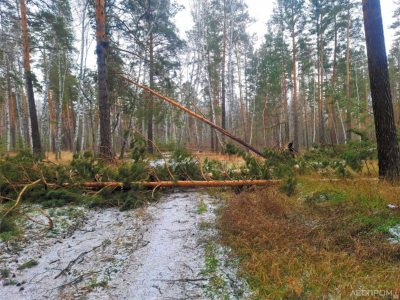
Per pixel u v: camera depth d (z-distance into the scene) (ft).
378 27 18.35
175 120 54.44
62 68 70.69
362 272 7.88
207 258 9.66
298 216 12.71
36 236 11.98
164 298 7.38
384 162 18.01
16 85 57.47
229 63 66.80
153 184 19.71
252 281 8.00
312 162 25.71
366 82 93.97
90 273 8.80
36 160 20.42
